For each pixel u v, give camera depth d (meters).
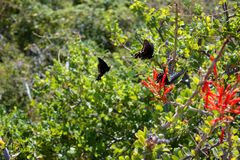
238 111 3.48
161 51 5.87
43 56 11.79
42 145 6.95
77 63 7.14
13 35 13.41
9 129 6.97
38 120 8.88
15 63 11.65
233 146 4.30
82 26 13.02
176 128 4.75
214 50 5.90
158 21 6.31
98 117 6.81
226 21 6.05
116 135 6.72
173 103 4.01
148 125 6.52
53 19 13.57
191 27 6.15
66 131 6.84
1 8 13.88
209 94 3.56
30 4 14.02
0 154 6.68
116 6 14.25
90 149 6.62
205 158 4.69
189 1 6.26
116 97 6.61
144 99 6.41
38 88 7.58
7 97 10.78
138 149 3.93
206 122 4.02
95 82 6.74
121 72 7.18
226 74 5.41
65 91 7.03
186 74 6.15
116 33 6.66
